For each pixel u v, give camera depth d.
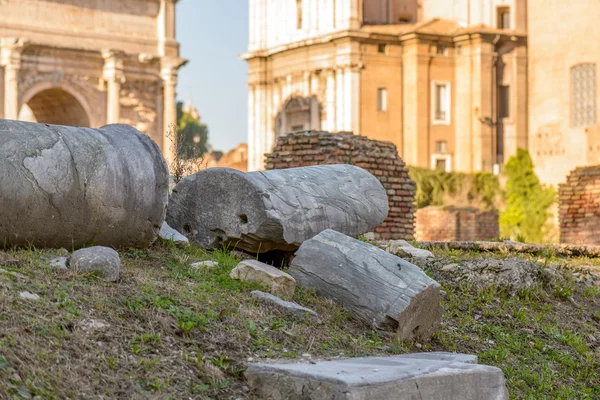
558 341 11.57
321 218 11.93
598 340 11.98
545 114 66.69
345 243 10.51
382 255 10.35
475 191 68.44
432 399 7.75
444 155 72.94
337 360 8.49
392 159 20.95
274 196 11.54
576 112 64.81
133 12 65.75
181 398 7.34
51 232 9.69
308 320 9.42
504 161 73.69
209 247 11.72
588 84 64.25
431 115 72.81
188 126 140.00
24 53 61.19
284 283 10.04
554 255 15.93
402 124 73.06
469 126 73.00
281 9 78.06
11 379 6.70
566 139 65.12
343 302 10.16
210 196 11.76
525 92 74.44
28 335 7.33
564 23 65.75
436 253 14.85
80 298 8.21
